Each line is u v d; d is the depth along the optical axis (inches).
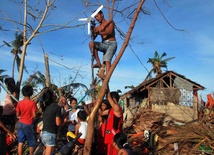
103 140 253.3
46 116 235.6
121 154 196.4
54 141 235.1
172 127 358.6
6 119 282.5
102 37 235.8
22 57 366.9
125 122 434.0
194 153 291.7
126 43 228.1
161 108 803.4
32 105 256.4
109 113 249.6
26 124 252.7
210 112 423.5
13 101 290.0
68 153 215.5
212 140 301.7
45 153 233.6
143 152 309.0
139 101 1023.0
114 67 225.3
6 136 273.3
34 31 363.9
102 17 230.5
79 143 255.8
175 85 954.1
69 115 322.3
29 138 254.1
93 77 250.4
